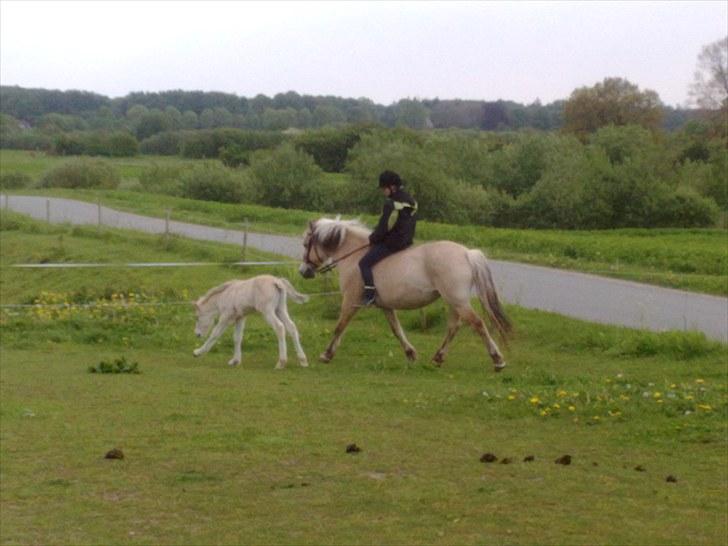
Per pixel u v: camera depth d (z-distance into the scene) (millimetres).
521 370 16047
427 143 64812
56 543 7121
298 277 26641
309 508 7887
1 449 9914
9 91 176875
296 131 121250
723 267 31047
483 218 54438
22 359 17172
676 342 17297
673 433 10820
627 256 34094
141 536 7262
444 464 9336
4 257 37812
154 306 23016
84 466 9242
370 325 21547
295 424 11227
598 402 12211
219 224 46250
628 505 8023
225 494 8305
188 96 159875
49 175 77438
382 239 16125
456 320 16156
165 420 11422
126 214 52781
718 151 68562
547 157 61156
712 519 7676
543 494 8305
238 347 16781
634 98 96000
